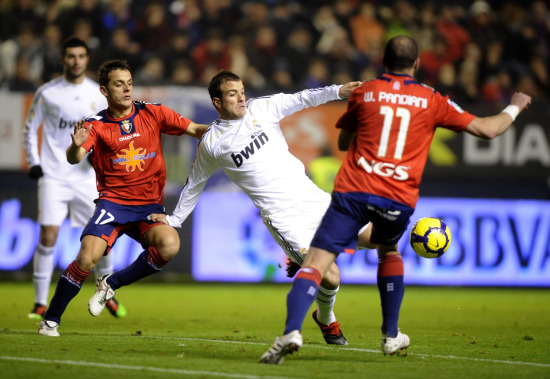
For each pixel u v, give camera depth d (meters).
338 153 50.03
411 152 18.20
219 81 22.16
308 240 22.33
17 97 48.25
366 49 61.31
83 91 31.58
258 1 62.47
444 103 18.38
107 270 31.66
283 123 49.50
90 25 57.69
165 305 38.78
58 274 47.22
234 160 22.39
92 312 22.67
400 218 18.22
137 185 23.33
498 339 26.06
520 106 18.84
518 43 63.34
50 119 31.36
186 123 24.02
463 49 62.16
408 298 45.25
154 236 22.92
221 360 18.66
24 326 27.64
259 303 40.44
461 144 51.22
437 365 18.83
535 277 52.09
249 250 50.19
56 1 58.59
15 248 48.53
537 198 52.22
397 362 19.22
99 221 23.00
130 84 22.84
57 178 31.28
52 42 55.88
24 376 16.14
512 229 51.97
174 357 19.05
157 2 60.12
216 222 49.88
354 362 18.97
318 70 57.72
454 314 36.56
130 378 15.99
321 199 22.83
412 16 63.38
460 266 51.47
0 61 56.00
